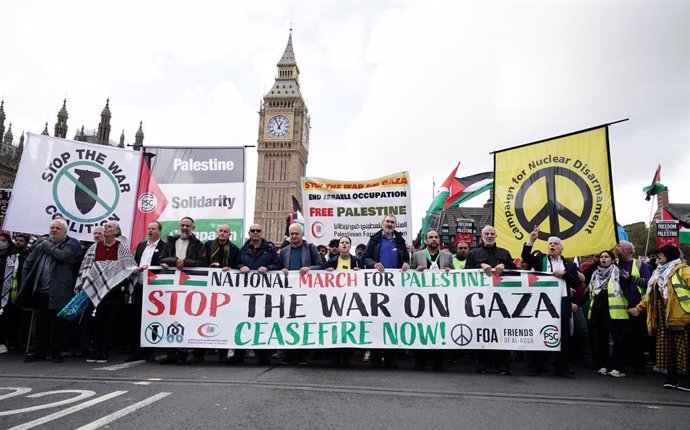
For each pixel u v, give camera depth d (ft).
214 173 32.14
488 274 23.62
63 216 28.81
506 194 30.09
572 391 18.75
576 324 28.55
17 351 27.96
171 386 16.98
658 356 21.90
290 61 331.98
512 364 28.07
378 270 24.11
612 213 27.02
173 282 24.00
